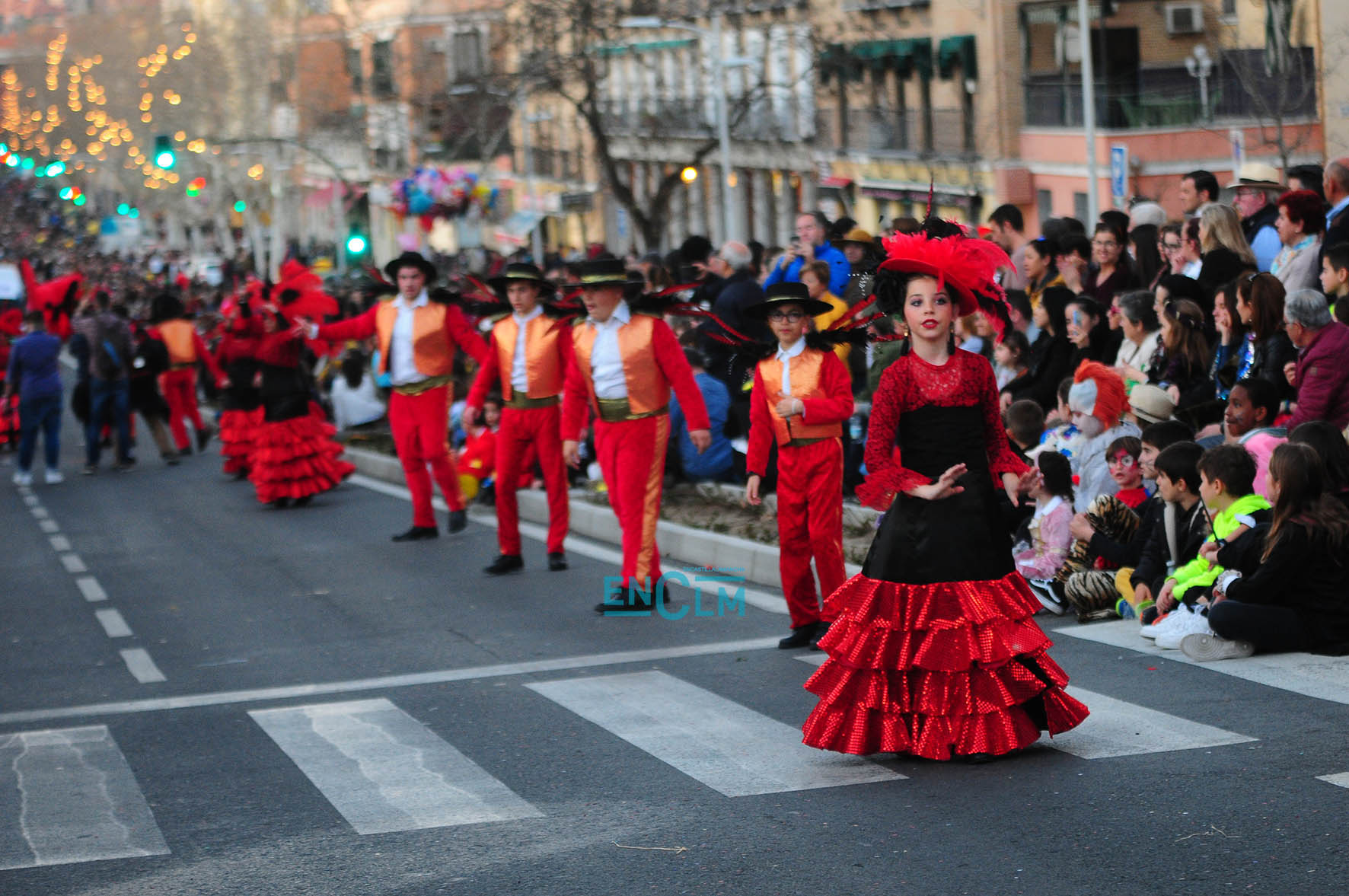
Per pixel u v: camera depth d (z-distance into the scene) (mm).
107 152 88438
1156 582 9750
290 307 18641
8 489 22797
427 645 11000
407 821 6977
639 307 11617
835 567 10008
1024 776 6965
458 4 55875
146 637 11969
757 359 10266
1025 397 13320
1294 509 8680
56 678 10734
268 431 18750
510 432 13492
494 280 13445
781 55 48844
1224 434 10992
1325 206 12641
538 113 47469
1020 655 7148
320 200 68312
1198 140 38125
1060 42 40375
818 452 9922
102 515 19500
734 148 52469
